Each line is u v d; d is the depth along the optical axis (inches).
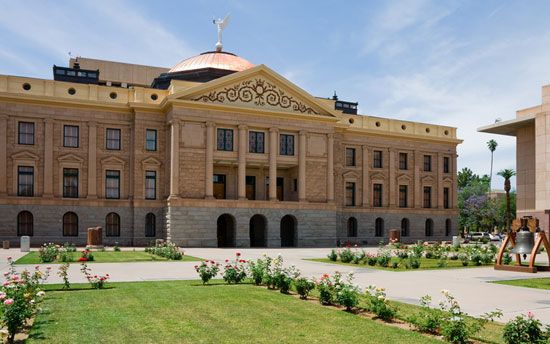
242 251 1895.9
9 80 2079.2
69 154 2156.7
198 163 2210.9
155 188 2267.5
